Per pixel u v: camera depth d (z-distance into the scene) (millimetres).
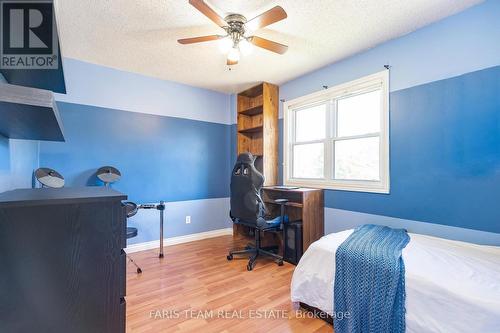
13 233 738
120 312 883
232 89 4023
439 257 1550
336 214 2936
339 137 3010
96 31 2277
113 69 3150
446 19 2104
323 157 3232
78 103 2924
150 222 3432
